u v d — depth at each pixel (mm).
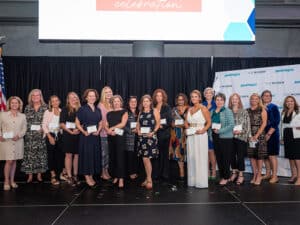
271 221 3664
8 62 6867
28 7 6945
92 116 5219
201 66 7020
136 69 6914
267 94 5668
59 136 5723
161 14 6434
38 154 5520
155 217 3814
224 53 8039
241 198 4609
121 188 5262
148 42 7105
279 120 5594
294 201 4453
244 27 6547
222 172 5422
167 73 6949
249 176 6188
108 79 6891
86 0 6355
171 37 6449
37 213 3994
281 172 6145
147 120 5145
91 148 5223
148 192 4992
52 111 5648
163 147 5816
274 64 6949
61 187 5379
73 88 6906
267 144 5535
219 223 3605
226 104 6598
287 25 7656
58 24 6336
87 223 3631
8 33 7832
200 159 5199
